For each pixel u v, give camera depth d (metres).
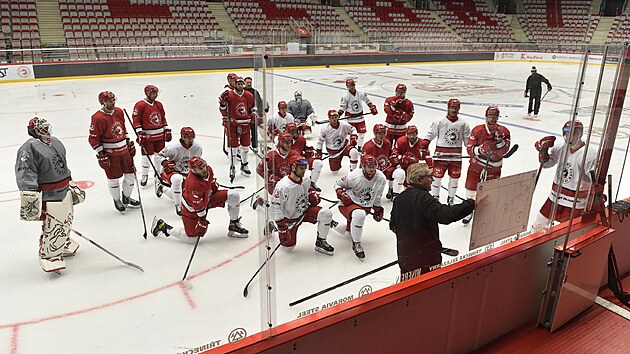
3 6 16.02
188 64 13.73
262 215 1.81
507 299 2.61
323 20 21.48
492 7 26.78
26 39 16.06
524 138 4.43
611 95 2.55
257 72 1.74
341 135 5.42
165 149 4.53
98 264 3.33
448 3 25.66
